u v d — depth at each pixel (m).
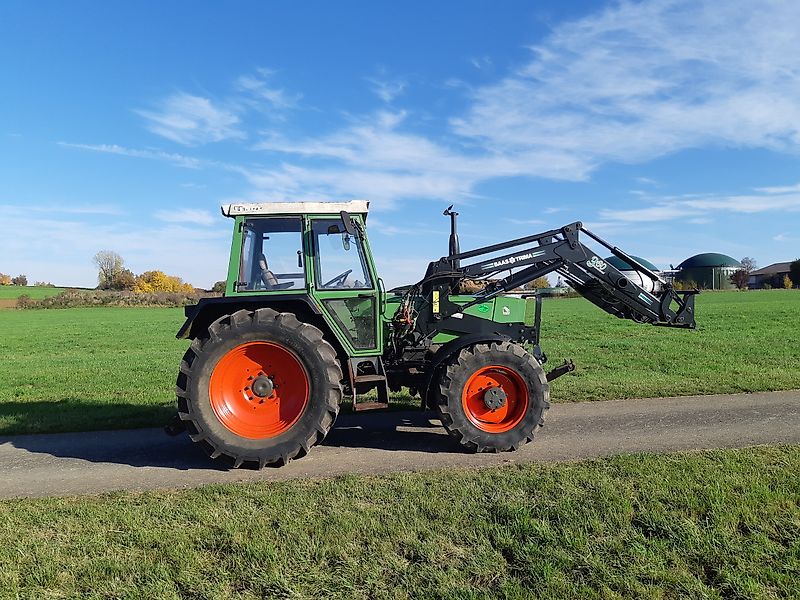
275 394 5.54
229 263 5.86
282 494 4.42
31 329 26.81
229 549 3.53
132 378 11.02
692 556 3.29
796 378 9.02
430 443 6.05
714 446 5.54
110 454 5.89
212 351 5.37
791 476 4.47
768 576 3.07
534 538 3.52
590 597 2.92
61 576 3.26
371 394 8.68
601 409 7.34
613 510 3.86
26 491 4.81
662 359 11.55
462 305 6.40
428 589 3.02
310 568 3.26
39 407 8.23
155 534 3.72
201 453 5.90
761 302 34.69
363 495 4.34
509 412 5.78
